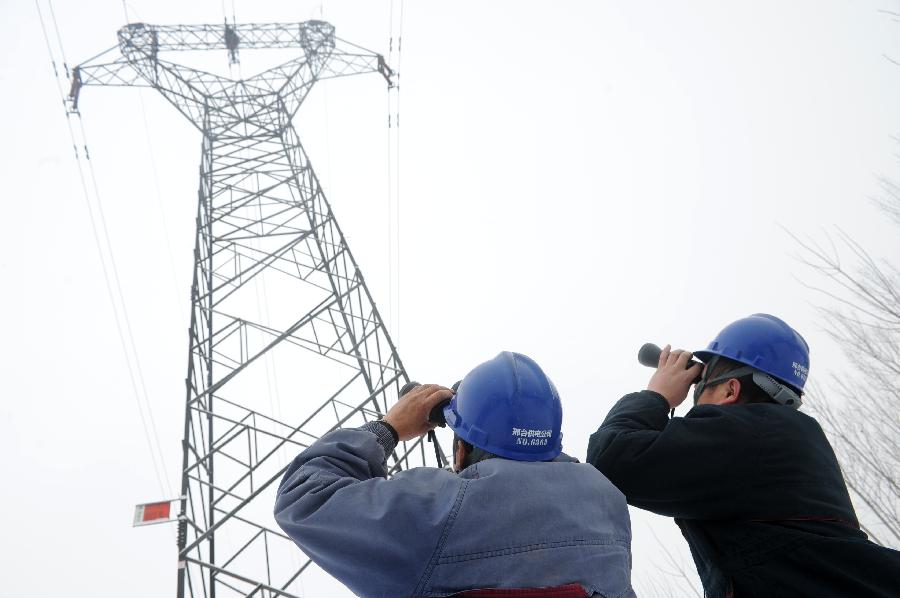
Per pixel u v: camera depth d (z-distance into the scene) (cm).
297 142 1403
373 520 139
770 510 175
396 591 137
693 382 217
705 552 184
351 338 986
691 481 177
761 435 182
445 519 138
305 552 150
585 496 149
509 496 142
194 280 1019
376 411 868
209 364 955
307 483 156
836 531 170
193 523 730
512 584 131
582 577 133
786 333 211
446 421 181
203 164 1358
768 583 166
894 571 155
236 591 720
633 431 187
